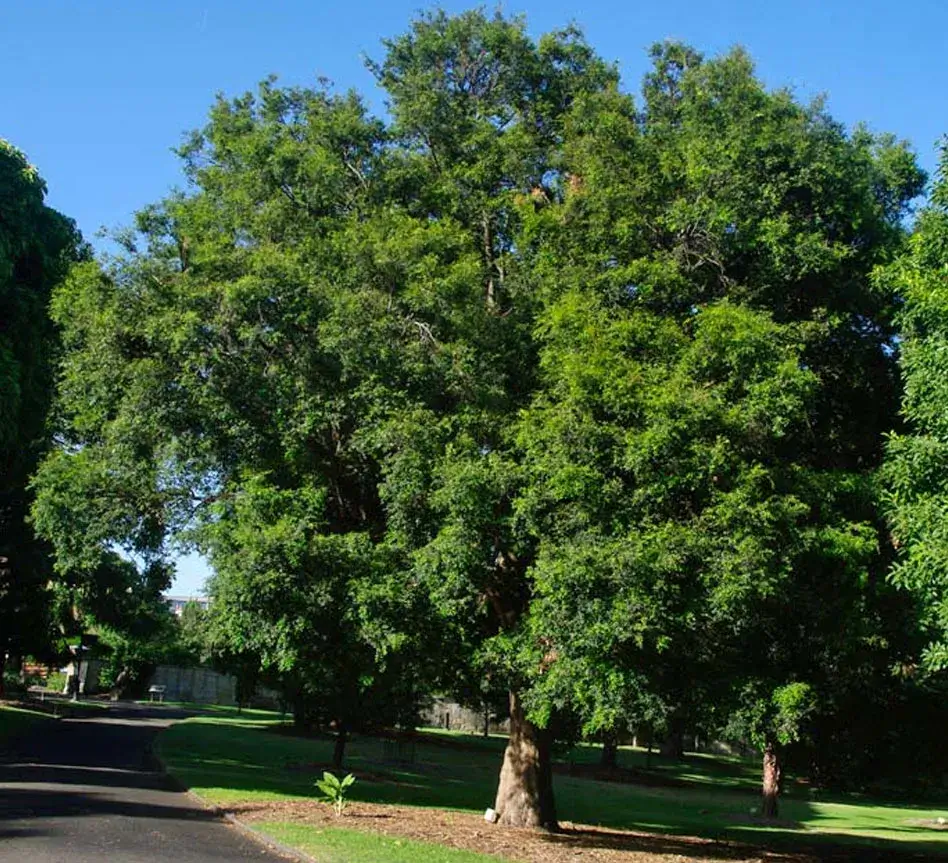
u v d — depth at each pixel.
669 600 12.29
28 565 30.97
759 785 43.12
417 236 15.60
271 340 14.91
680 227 14.75
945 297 11.40
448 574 13.33
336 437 15.80
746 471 12.84
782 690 13.70
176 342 14.48
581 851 15.31
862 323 15.83
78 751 25.19
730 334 13.07
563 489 12.55
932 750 17.64
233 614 14.06
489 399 14.76
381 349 14.52
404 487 13.84
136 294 15.58
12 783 16.59
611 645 12.35
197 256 15.59
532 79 19.23
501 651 14.55
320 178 16.92
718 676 14.29
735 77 16.14
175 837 12.25
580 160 16.16
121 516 16.64
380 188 17.61
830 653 14.45
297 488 15.77
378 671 15.52
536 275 15.98
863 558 14.18
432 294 15.02
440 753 42.31
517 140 17.56
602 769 41.75
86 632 55.53
